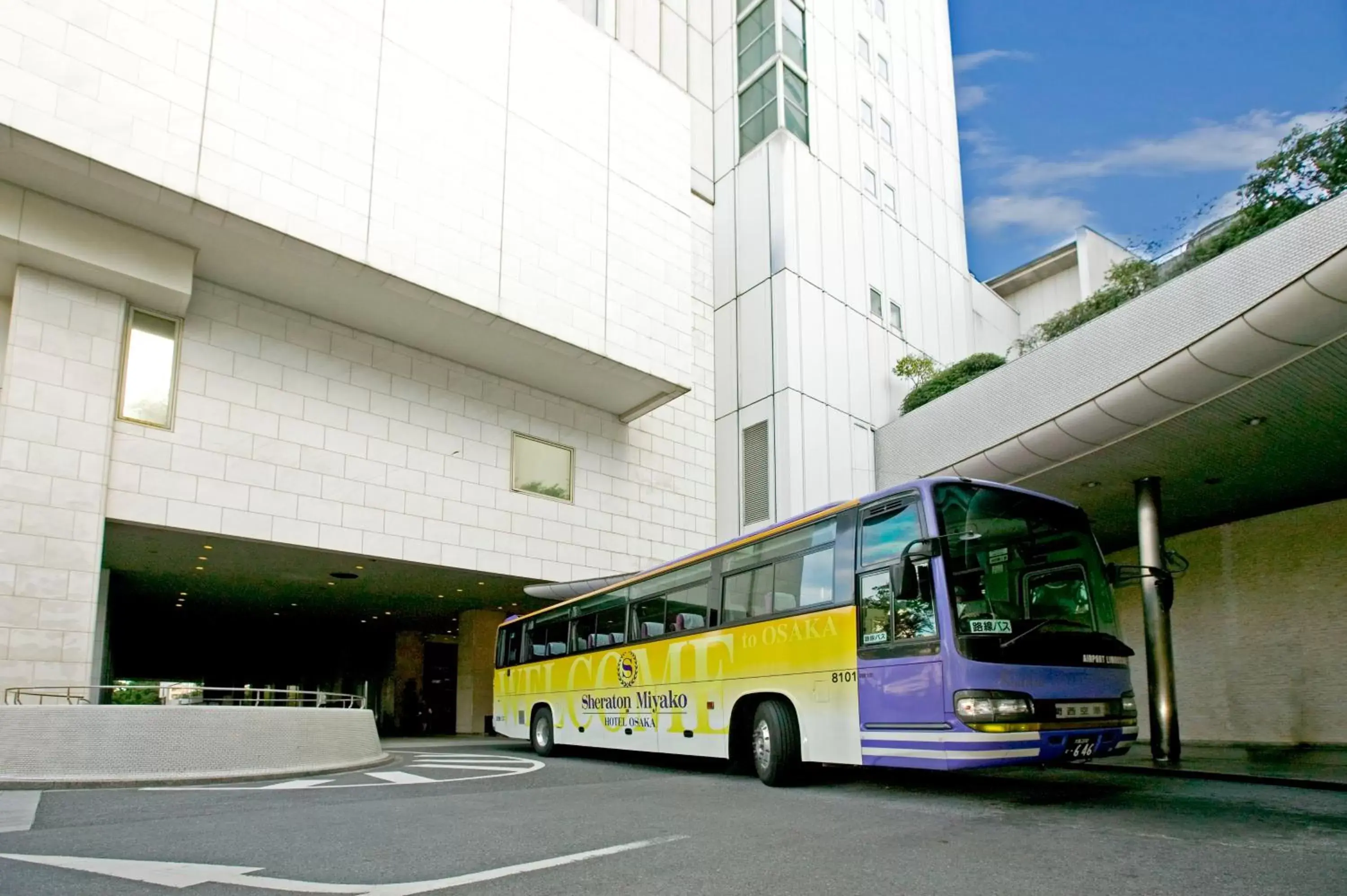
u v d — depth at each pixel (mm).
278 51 17734
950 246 36062
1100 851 5832
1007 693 7973
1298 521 16531
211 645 43969
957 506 8883
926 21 39344
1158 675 13375
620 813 7984
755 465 26703
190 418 17781
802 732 9875
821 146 29922
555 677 16469
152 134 15727
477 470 22406
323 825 7406
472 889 4949
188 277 17266
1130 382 11477
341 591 26094
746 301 28281
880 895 4715
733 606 11539
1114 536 18406
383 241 18594
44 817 8125
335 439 19906
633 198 24406
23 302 15812
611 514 25125
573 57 23859
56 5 15039
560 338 21609
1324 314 9250
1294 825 6852
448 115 20453
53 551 15320
